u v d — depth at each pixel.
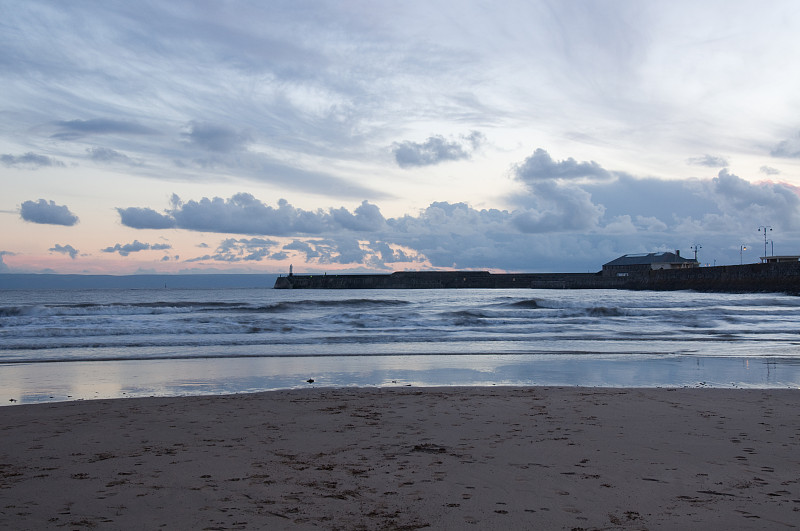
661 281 125.19
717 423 8.62
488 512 4.69
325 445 7.20
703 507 4.83
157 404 10.30
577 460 6.43
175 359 17.45
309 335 24.05
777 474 5.86
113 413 9.45
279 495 5.14
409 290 162.62
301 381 13.64
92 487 5.34
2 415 9.27
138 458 6.51
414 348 20.45
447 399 10.81
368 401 10.61
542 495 5.16
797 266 92.31
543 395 11.29
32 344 20.20
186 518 4.51
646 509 4.78
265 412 9.54
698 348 20.69
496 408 9.89
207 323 27.20
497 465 6.21
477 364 16.66
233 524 4.38
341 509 4.76
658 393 11.55
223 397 11.08
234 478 5.69
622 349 20.34
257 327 25.53
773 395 11.34
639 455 6.66
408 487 5.40
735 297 76.50
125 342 21.00
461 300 71.19
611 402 10.49
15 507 4.74
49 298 90.19
